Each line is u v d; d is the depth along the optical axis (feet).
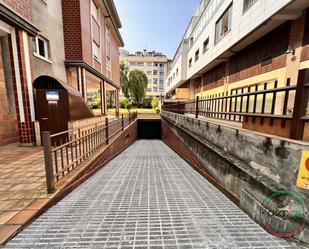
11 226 5.65
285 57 17.60
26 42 15.01
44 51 19.90
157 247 5.07
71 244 5.13
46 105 15.55
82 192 9.20
